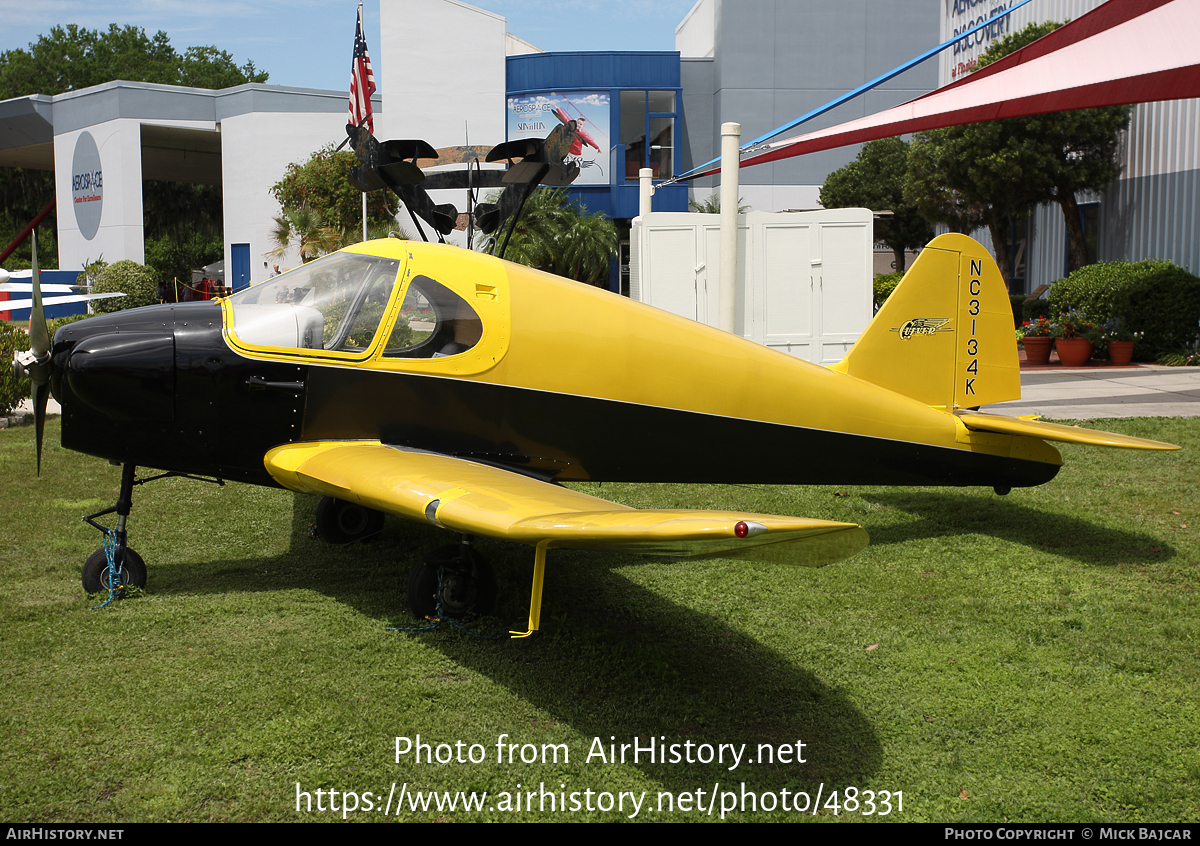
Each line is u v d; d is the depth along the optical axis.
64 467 6.91
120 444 4.04
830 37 28.98
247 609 4.02
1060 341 14.26
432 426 4.20
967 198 17.77
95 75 55.31
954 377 5.29
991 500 6.14
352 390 4.09
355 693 3.23
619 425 4.49
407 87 27.48
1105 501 6.04
